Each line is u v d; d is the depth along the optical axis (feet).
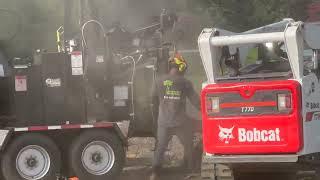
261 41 69.36
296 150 66.90
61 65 83.92
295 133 66.85
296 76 68.18
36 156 81.15
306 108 68.39
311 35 70.49
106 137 82.89
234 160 68.74
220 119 69.41
